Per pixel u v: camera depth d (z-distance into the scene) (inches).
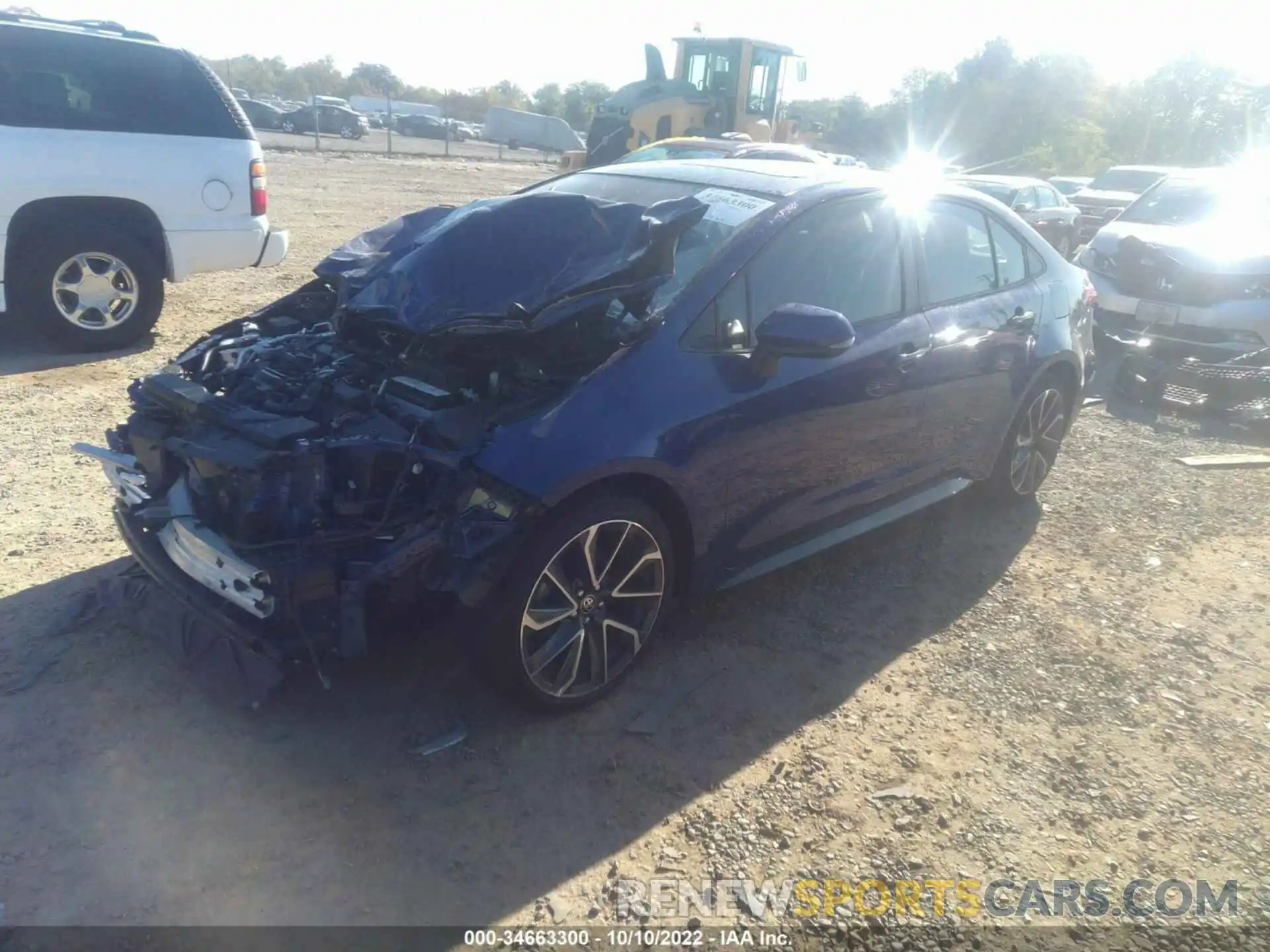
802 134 808.9
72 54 273.1
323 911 100.0
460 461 118.6
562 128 1915.6
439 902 102.2
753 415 139.6
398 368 146.6
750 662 149.0
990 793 124.8
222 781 116.1
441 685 136.1
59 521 173.9
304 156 1062.4
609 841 112.1
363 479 120.7
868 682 146.5
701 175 170.4
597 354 136.0
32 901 98.6
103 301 284.2
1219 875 114.0
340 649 114.9
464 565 115.9
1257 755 135.9
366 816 112.7
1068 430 220.1
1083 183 921.5
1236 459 253.1
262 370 145.6
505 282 144.9
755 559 151.9
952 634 161.8
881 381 158.9
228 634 116.6
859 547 190.7
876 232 164.7
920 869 111.8
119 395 246.2
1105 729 139.6
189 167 291.0
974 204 189.6
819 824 117.1
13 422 222.2
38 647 137.1
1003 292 190.9
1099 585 182.5
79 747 119.6
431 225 187.3
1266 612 175.8
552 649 127.1
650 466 127.4
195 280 382.0
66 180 271.4
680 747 128.5
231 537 120.0
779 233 148.8
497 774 120.9
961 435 184.1
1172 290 318.3
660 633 152.7
